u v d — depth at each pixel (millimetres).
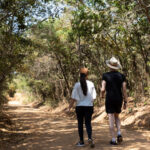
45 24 11430
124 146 5062
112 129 5301
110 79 5289
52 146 5680
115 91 5262
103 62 17359
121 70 15219
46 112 26141
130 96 15016
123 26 10781
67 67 23453
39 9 9680
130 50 12883
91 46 14656
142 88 12961
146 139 5934
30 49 12500
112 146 5090
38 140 6832
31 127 11141
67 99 26719
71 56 20078
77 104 5344
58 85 28812
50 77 27484
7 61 9992
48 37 12273
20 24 9398
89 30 10023
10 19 9461
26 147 5887
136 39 11812
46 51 19609
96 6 9844
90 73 18953
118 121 5469
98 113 15539
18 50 10812
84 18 8914
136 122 9781
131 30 11328
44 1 9227
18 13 8992
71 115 19297
